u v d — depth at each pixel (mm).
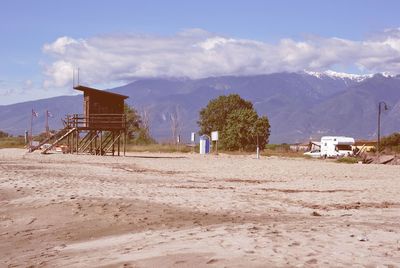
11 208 14414
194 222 11883
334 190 20422
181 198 16312
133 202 14977
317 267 6426
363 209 14633
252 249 7645
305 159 59719
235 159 50250
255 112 91000
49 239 10984
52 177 23359
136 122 87062
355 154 70938
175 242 8930
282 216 12898
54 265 8117
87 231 11570
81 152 52906
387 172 34281
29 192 17375
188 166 36656
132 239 10039
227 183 23797
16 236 11375
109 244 9727
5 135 97250
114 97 51031
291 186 22328
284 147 102812
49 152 52531
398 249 7840
